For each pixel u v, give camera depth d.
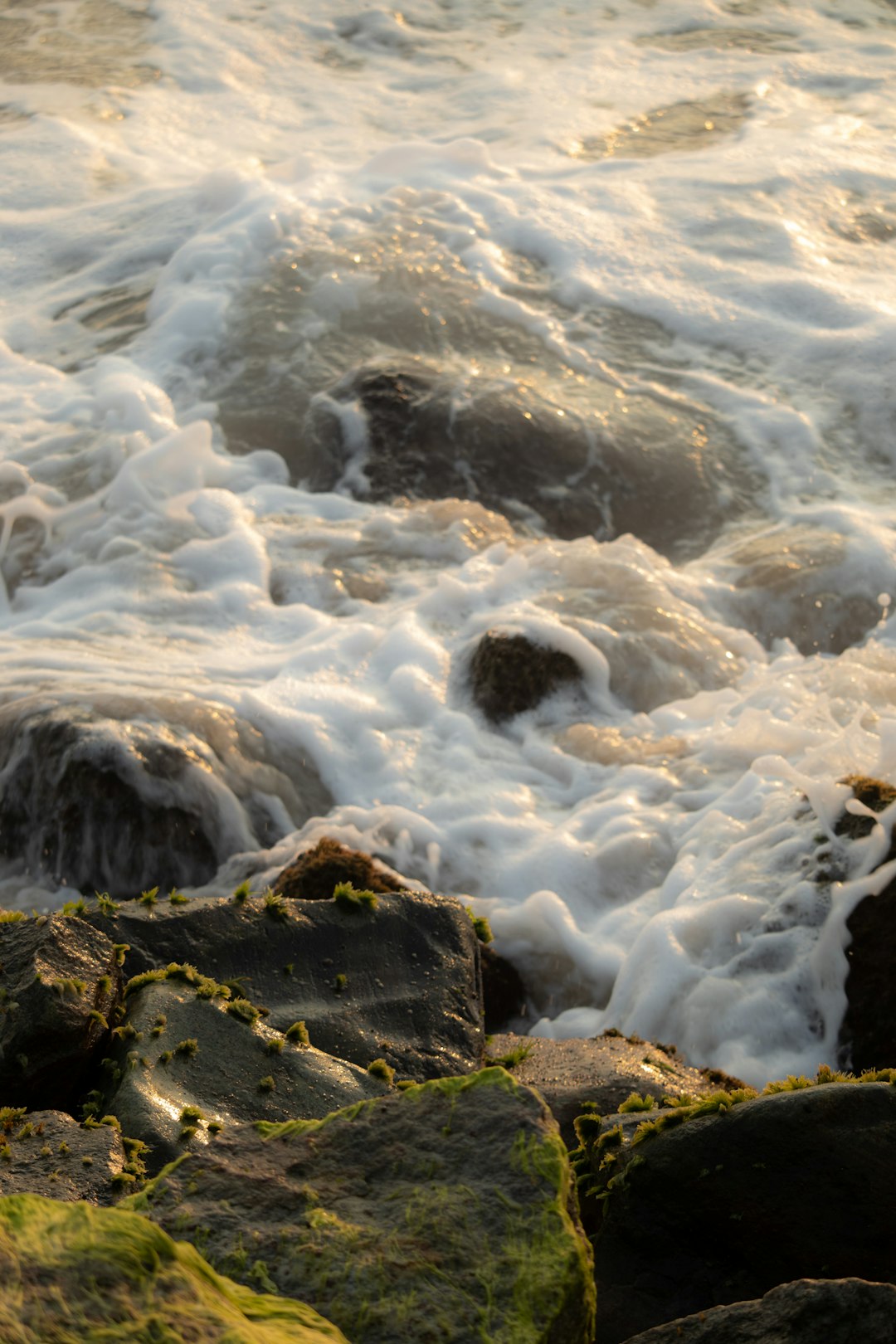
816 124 24.98
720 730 13.03
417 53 29.05
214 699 13.20
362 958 6.87
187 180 24.23
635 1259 5.32
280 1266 3.79
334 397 17.97
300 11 30.77
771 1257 5.18
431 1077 6.39
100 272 21.77
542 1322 3.66
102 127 26.23
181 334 19.59
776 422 17.97
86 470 17.17
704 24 29.69
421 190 22.58
